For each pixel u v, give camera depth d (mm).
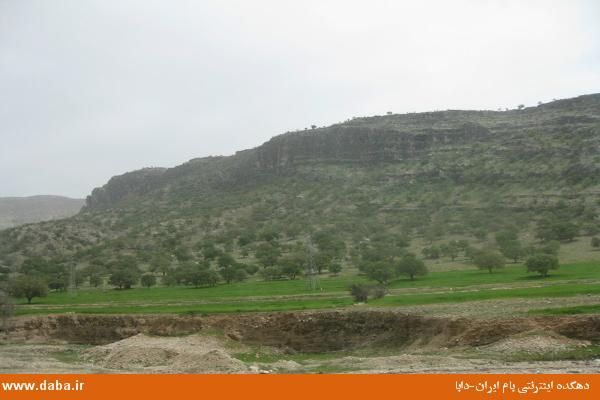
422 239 158250
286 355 57750
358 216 194125
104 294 105375
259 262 141375
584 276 83562
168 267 138875
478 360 41844
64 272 134625
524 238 140125
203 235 195875
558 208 155125
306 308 68000
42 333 71688
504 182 184125
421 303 64750
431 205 186000
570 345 43438
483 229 150250
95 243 197250
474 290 76562
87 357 56688
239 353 56844
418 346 52344
